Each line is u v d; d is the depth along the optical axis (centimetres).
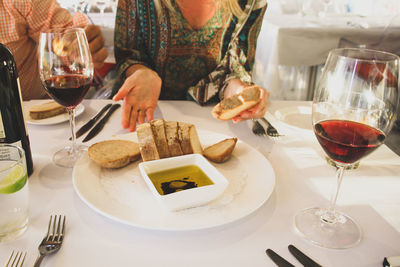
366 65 63
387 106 62
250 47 153
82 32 88
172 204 66
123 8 144
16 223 60
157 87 124
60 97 83
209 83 145
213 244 62
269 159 96
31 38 195
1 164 65
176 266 57
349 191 81
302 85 392
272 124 120
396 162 95
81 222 66
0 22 177
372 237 65
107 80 225
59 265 55
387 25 316
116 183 77
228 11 148
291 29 316
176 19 149
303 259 58
